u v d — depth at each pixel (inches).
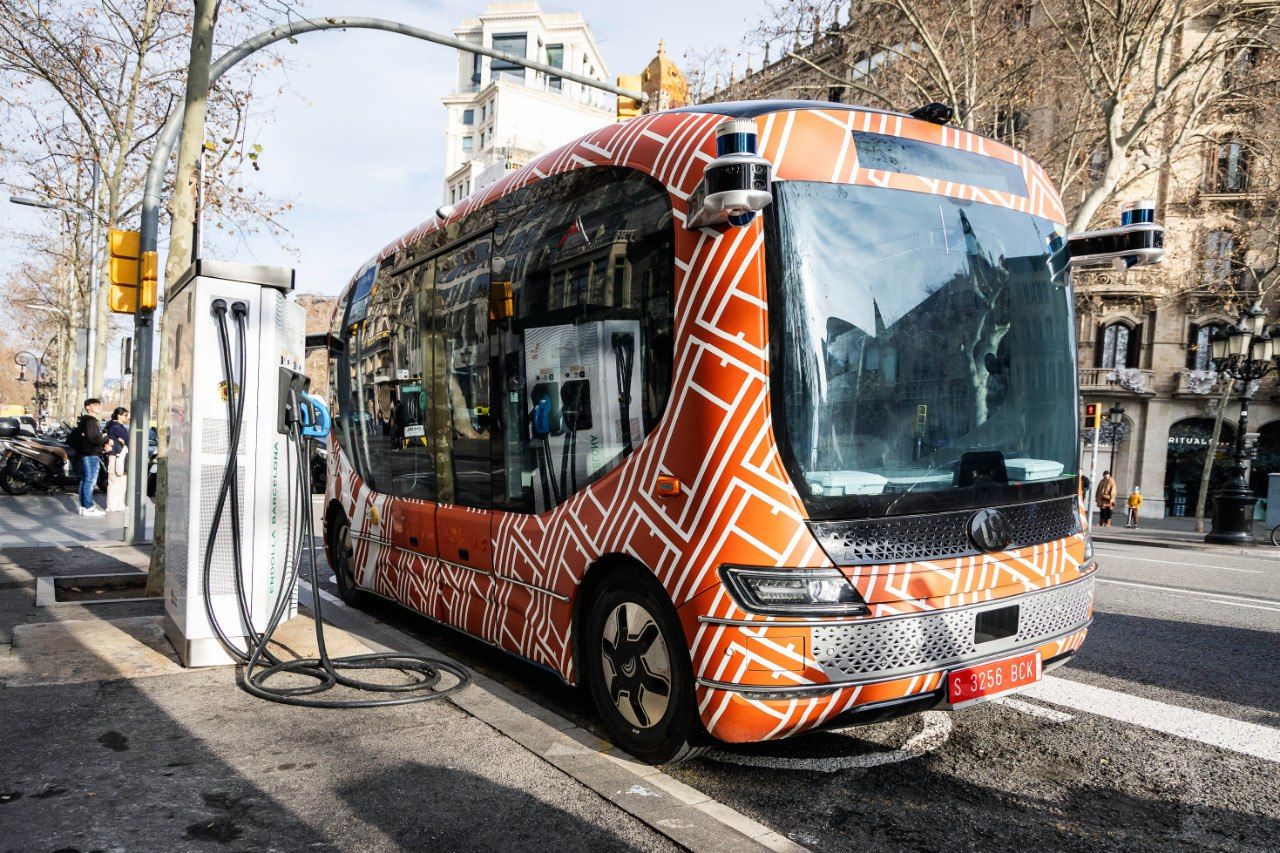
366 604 278.4
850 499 129.8
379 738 150.9
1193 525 1159.0
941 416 141.9
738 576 125.8
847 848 117.7
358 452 272.5
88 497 580.1
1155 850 118.5
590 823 119.6
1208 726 167.6
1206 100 708.7
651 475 140.4
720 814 122.0
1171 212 1191.6
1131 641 241.9
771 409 128.0
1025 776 142.8
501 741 150.5
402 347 243.1
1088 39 648.4
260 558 199.5
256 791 128.5
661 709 138.9
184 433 199.3
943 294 146.5
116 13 724.7
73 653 201.3
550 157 189.0
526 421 178.7
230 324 194.4
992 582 138.8
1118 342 1294.3
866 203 141.9
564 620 162.6
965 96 732.7
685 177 140.9
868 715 129.4
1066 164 755.4
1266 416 1252.5
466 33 3344.0
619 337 151.3
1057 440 159.0
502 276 192.1
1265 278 1003.3
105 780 131.4
